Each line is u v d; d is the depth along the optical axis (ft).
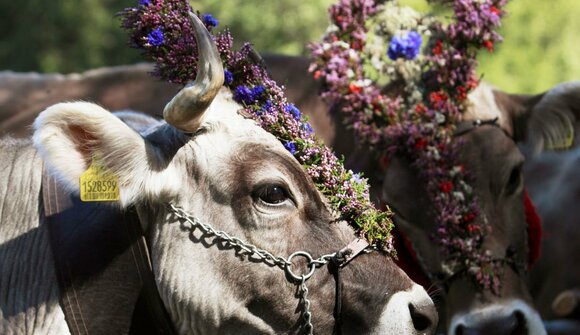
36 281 15.10
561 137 22.49
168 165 14.85
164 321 15.06
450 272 20.43
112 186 14.57
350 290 14.89
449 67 21.16
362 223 15.07
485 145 20.89
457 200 20.38
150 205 14.98
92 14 56.34
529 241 22.09
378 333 14.75
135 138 14.60
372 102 21.04
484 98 21.68
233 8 49.08
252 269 14.75
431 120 20.83
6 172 16.02
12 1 56.85
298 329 14.88
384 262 15.14
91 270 14.83
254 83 15.57
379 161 21.77
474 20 21.17
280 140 15.21
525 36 52.06
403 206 21.03
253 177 14.75
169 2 15.80
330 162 15.21
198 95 14.16
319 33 49.24
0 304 15.07
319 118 23.97
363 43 21.65
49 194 15.37
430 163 20.51
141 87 27.20
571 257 27.58
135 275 14.97
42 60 55.42
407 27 21.81
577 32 52.65
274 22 48.91
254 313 14.88
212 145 14.93
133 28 15.83
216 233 14.73
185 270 14.79
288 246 14.82
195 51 15.53
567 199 28.02
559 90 21.95
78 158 14.48
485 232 20.44
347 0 21.68
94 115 14.26
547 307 27.61
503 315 19.95
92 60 55.88
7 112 27.22
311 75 24.70
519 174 21.34
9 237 15.43
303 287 14.78
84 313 14.75
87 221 15.03
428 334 15.02
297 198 14.92
